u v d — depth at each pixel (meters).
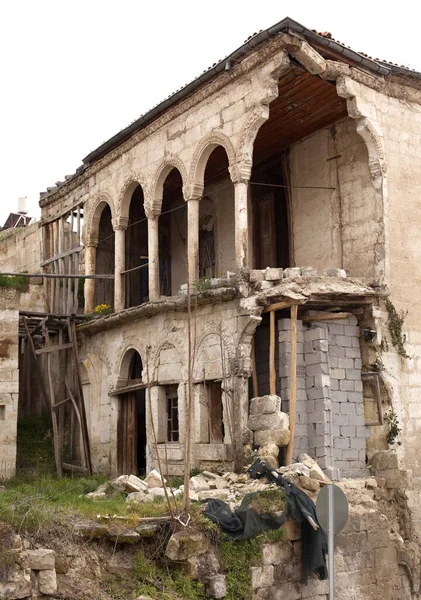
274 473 15.91
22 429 25.86
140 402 24.14
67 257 27.62
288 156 22.47
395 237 19.62
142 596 12.49
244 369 18.34
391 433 18.59
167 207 28.30
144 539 13.55
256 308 18.41
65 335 26.19
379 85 19.70
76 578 12.53
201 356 19.75
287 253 23.27
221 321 19.23
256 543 14.22
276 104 20.30
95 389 24.38
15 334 22.83
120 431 23.19
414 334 19.62
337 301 18.61
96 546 13.16
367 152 20.08
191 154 21.20
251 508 14.45
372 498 17.61
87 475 22.61
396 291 19.39
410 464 18.83
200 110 20.97
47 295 28.30
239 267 18.80
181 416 20.20
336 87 19.09
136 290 27.41
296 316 17.92
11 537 12.03
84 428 23.73
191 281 20.56
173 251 27.92
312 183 21.58
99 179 25.81
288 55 18.25
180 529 13.53
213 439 19.50
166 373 20.94
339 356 18.64
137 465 22.78
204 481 17.27
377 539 16.59
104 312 24.50
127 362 23.22
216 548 13.80
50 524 12.87
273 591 14.27
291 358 17.70
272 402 17.61
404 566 17.19
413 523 18.17
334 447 18.03
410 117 20.61
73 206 27.34
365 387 19.02
